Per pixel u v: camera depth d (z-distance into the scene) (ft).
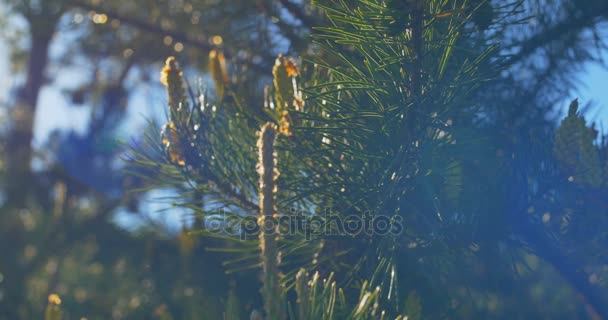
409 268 5.12
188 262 6.21
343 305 4.89
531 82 5.39
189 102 5.22
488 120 5.23
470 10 4.88
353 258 5.15
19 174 13.39
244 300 5.99
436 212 4.98
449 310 5.26
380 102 4.93
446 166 5.05
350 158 5.03
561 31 5.30
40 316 10.13
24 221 12.00
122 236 10.19
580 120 5.00
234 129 5.26
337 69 4.93
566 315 6.52
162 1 6.88
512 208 5.04
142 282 7.88
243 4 6.14
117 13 7.45
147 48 7.64
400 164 4.94
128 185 10.05
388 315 5.00
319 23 5.54
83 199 12.87
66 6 7.73
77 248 10.80
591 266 5.11
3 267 10.77
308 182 5.08
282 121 5.10
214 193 5.28
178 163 5.27
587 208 5.03
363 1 4.83
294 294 5.26
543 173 5.06
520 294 6.31
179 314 6.87
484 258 5.08
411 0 4.80
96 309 9.28
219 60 5.34
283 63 5.11
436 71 4.88
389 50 4.89
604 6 5.30
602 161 5.06
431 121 4.91
